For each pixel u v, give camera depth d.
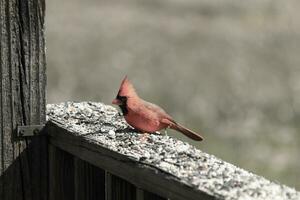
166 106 17.52
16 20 4.68
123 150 4.12
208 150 13.93
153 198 3.82
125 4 30.47
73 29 25.77
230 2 30.12
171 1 30.78
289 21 27.56
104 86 19.03
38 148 4.81
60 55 21.98
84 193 4.57
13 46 4.69
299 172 12.82
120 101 4.96
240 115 16.61
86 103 5.66
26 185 4.79
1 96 4.69
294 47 24.23
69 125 4.76
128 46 23.97
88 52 22.69
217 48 24.11
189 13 29.05
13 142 4.74
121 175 4.03
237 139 14.62
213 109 17.08
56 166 4.79
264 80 20.14
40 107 4.78
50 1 30.30
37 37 4.73
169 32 26.23
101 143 4.29
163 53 23.34
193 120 16.17
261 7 29.42
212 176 3.59
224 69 21.44
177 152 4.14
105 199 4.44
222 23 27.59
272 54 23.34
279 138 14.80
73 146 4.57
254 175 3.65
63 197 4.82
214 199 3.26
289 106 17.28
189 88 19.17
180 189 3.48
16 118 4.73
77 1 30.59
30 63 4.73
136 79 20.02
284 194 3.32
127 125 4.99
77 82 19.14
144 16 28.52
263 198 3.26
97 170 4.58
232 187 3.39
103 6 29.92
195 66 21.80
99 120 5.05
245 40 25.12
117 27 26.56
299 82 19.88
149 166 3.78
